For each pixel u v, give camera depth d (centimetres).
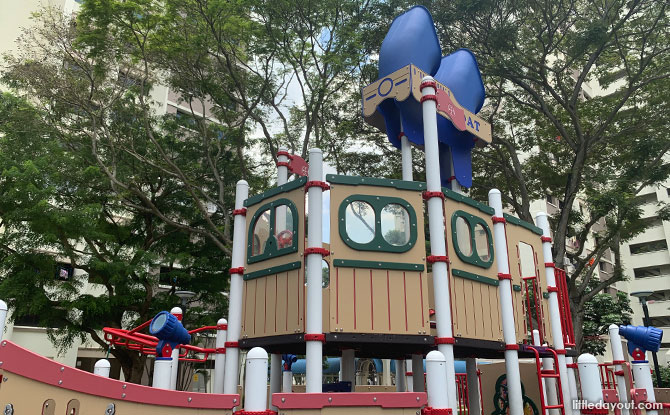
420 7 842
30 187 1310
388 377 2327
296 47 1575
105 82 1706
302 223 611
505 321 710
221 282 1816
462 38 1742
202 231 1616
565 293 923
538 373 730
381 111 834
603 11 1680
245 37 1514
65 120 1697
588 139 1725
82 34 1462
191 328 1741
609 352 3441
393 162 1914
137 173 1727
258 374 435
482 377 972
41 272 1440
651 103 1794
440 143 920
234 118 1741
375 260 599
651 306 4041
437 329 601
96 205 1455
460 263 660
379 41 1656
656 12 1630
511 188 1898
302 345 684
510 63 1622
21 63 1585
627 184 1634
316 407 424
